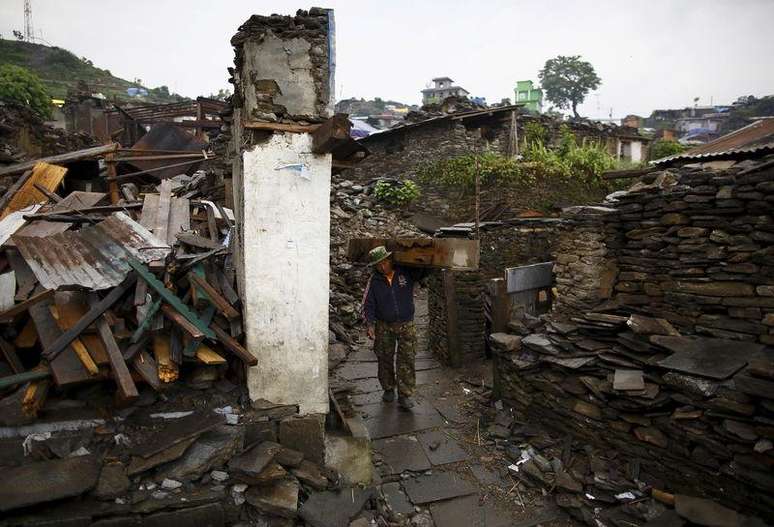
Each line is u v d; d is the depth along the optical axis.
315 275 3.61
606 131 19.66
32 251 3.45
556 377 4.47
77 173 7.52
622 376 3.83
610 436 3.93
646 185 4.51
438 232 8.06
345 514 3.27
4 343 3.12
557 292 5.34
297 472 3.42
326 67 3.59
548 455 4.21
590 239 4.89
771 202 3.51
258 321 3.50
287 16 3.50
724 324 3.78
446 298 6.73
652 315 4.29
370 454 3.92
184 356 3.21
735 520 3.00
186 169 9.27
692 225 4.04
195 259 3.51
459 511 3.64
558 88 43.69
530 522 3.52
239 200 3.74
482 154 14.75
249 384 3.50
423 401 5.53
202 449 3.12
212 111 16.22
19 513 2.66
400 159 16.22
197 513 2.89
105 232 3.80
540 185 13.55
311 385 3.66
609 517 3.40
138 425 3.16
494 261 7.86
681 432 3.41
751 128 5.39
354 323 8.75
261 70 3.42
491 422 4.91
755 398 3.09
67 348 2.99
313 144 3.50
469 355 7.02
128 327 3.25
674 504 3.32
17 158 10.64
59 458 2.87
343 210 12.25
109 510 2.76
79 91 22.19
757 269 3.63
